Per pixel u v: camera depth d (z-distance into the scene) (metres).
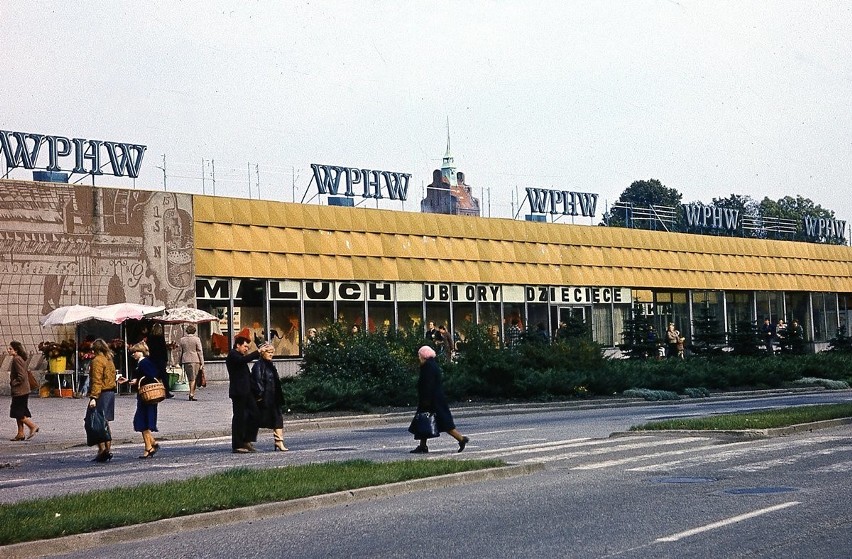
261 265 46.97
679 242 68.69
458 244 55.72
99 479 16.64
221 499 12.52
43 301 39.56
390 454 19.72
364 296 51.34
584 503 12.59
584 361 39.50
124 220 42.19
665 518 11.30
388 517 12.04
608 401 36.91
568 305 61.31
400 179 54.28
